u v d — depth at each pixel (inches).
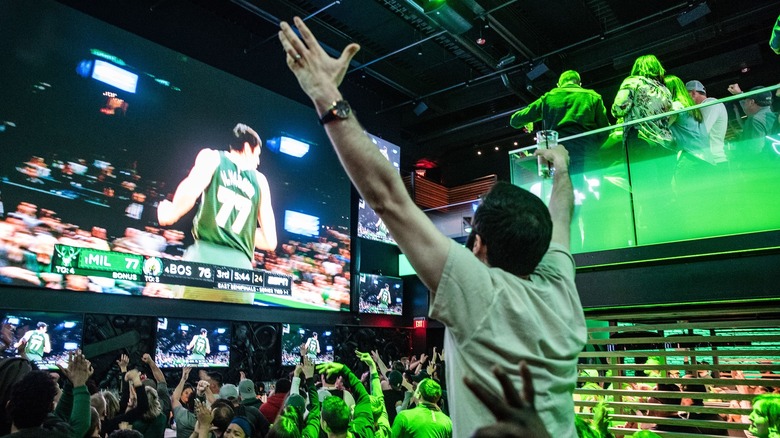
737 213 141.9
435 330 580.4
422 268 42.0
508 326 41.4
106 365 332.8
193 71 409.4
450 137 642.8
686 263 141.9
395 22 474.3
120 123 358.9
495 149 700.7
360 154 41.2
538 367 40.8
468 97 586.9
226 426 138.9
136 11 397.7
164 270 366.0
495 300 41.5
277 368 431.8
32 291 307.3
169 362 360.5
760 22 456.4
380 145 561.6
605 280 152.7
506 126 600.7
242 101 440.1
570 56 515.2
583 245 163.8
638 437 108.7
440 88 589.6
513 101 612.7
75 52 344.5
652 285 145.5
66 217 324.2
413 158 668.1
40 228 311.9
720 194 144.8
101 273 334.0
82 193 333.4
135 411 151.6
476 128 621.9
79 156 335.3
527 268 46.3
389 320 553.9
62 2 355.9
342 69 44.0
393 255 584.1
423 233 41.9
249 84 448.5
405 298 584.1
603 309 162.6
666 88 167.9
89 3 370.6
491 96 571.5
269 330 433.7
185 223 384.2
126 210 352.8
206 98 414.3
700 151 148.9
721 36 468.1
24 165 310.5
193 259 383.6
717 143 146.9
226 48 457.1
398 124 629.0
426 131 689.0
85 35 351.3
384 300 539.2
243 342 413.7
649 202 155.0
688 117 152.1
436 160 715.4
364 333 520.4
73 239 324.8
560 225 58.2
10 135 307.6
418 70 557.3
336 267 490.6
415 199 652.1
